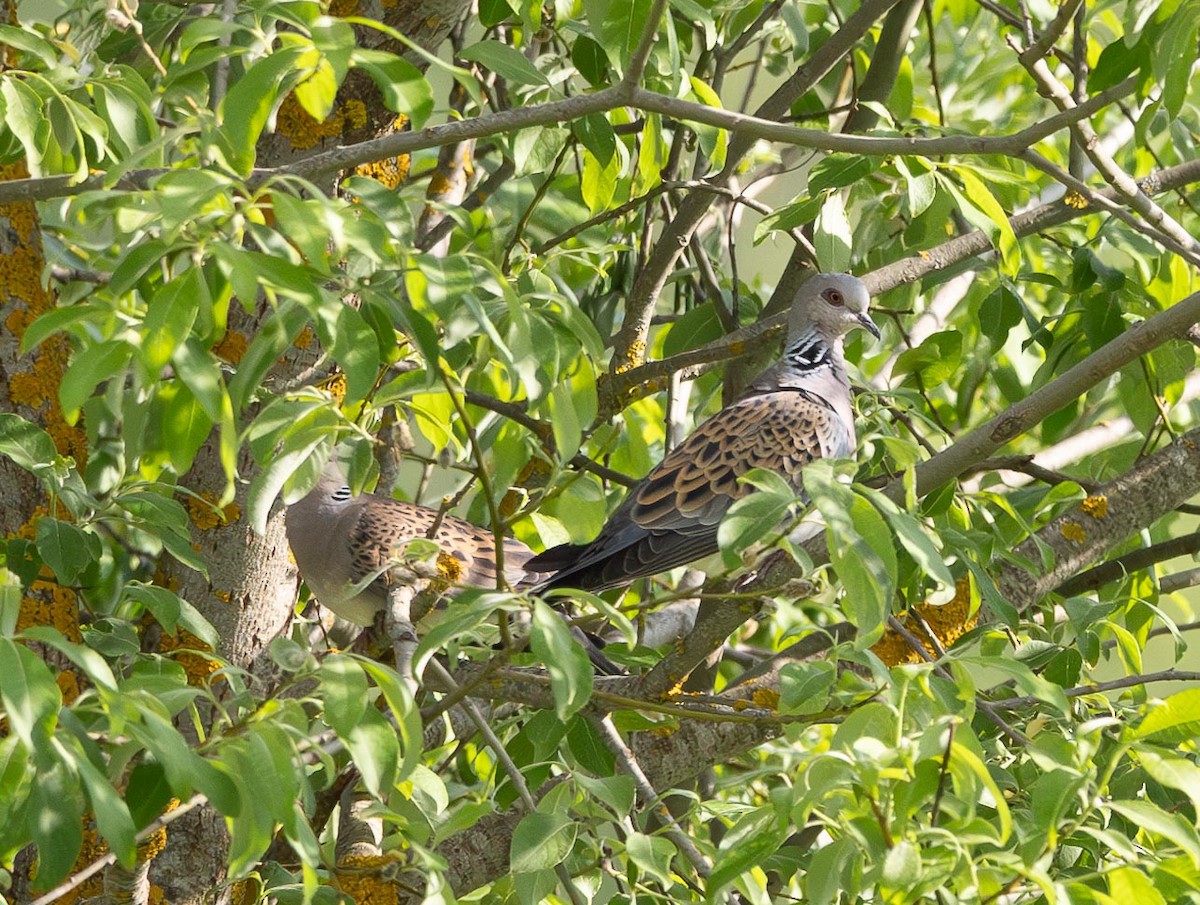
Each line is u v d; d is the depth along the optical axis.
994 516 8.70
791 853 6.47
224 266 4.09
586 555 8.67
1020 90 12.97
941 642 7.56
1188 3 6.64
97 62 7.37
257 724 4.36
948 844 4.45
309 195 7.51
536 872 5.45
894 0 8.73
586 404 6.12
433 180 9.49
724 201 11.58
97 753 4.14
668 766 7.36
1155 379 8.61
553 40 9.71
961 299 11.73
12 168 6.97
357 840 6.62
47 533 5.99
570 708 4.66
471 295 4.76
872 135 7.45
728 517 4.62
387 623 6.18
